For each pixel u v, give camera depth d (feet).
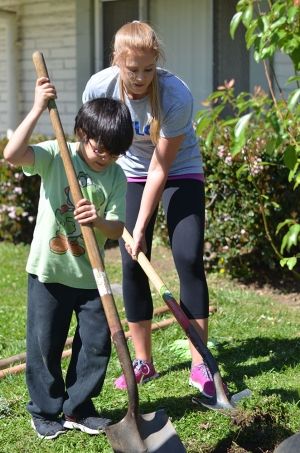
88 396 22.16
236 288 41.57
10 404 24.64
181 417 23.49
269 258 41.70
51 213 21.53
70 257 21.61
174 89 24.27
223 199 42.22
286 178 40.42
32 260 21.91
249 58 55.72
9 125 71.77
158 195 25.07
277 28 29.50
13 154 20.58
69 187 21.43
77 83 66.33
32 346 22.36
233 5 56.75
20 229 53.42
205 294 25.98
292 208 40.86
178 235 25.72
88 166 21.65
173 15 59.88
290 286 41.68
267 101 33.58
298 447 17.78
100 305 21.97
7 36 70.03
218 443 21.80
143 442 19.62
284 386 26.04
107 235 21.29
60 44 67.26
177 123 24.21
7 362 28.66
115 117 20.54
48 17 67.72
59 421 22.88
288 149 30.40
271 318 35.45
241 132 30.12
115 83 24.68
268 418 22.75
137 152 26.12
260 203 38.91
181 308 26.14
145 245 25.80
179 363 28.78
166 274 44.62
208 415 23.40
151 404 24.71
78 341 22.72
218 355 29.73
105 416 23.76
